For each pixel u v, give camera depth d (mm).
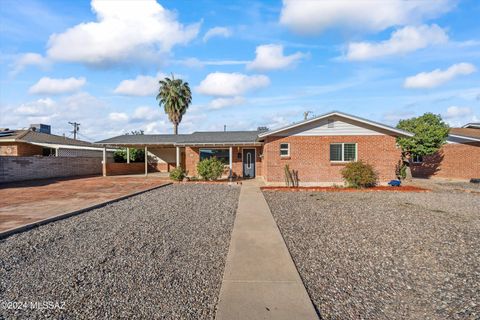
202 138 19781
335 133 15031
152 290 3635
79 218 7570
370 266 4449
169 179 18500
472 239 5789
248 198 10922
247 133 22297
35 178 19062
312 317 2984
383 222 7168
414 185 15359
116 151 26875
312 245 5402
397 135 14828
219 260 4629
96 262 4531
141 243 5461
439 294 3605
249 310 3109
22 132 25297
